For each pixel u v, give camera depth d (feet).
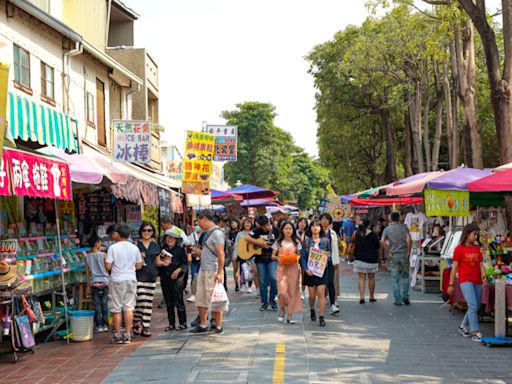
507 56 47.65
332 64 116.67
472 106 59.52
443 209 43.16
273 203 115.96
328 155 140.77
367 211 137.49
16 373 26.17
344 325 36.45
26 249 32.14
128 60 86.99
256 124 229.86
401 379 24.17
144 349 30.12
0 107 20.65
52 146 37.55
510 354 28.81
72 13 73.46
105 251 40.37
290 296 37.17
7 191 24.93
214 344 30.76
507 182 34.04
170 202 59.47
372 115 129.29
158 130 91.66
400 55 90.38
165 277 35.17
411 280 57.57
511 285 31.99
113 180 38.27
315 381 23.67
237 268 54.44
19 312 28.96
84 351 30.17
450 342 31.58
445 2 55.67
